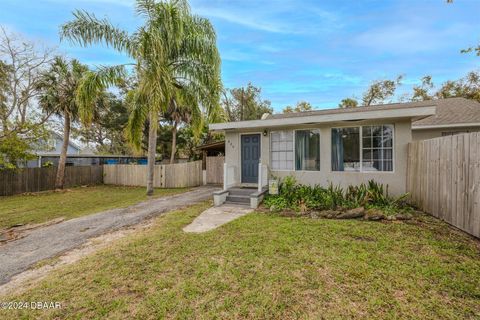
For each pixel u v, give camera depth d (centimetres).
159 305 265
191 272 335
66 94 1333
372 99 2306
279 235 461
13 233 600
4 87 1309
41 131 1286
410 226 489
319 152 793
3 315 263
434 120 923
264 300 266
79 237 536
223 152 1667
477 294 264
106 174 1700
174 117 1780
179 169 1427
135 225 602
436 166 538
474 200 413
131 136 1027
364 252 373
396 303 253
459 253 361
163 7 889
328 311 245
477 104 1020
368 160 732
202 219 616
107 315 254
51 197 1171
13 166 1208
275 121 802
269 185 805
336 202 668
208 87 1020
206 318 243
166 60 952
